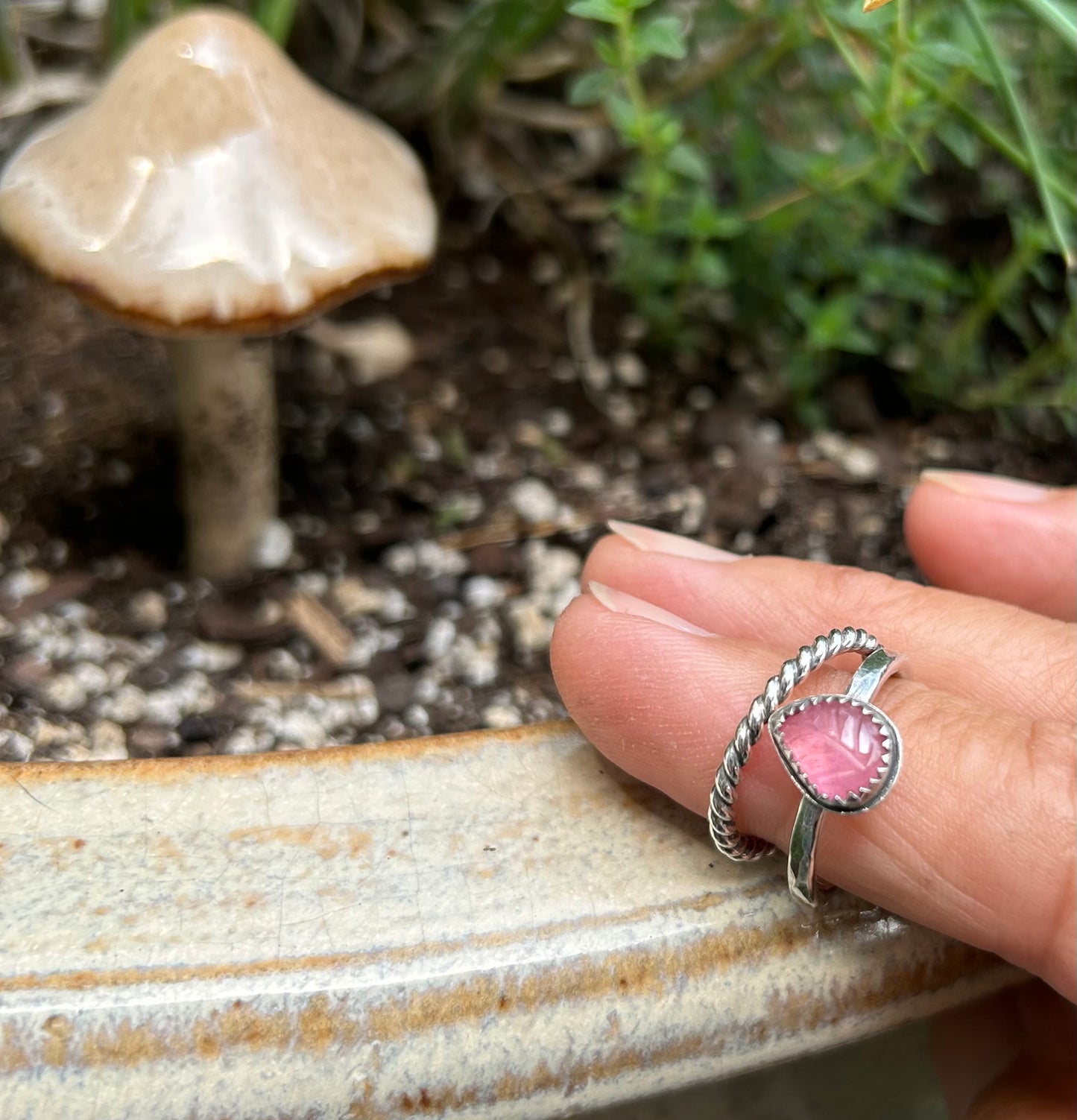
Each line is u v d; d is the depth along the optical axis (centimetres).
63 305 20
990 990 11
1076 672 12
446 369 21
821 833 10
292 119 13
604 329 22
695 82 19
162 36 13
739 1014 10
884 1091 13
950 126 16
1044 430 21
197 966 9
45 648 15
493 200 24
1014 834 10
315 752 11
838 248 19
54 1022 9
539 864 10
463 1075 9
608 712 11
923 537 15
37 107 20
